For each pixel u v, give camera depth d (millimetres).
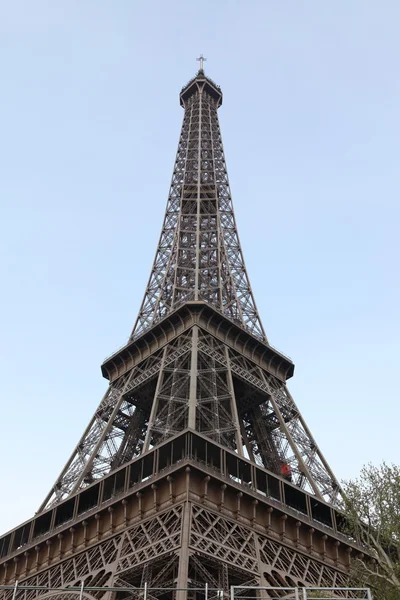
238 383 97938
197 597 65000
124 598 60094
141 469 72875
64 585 68438
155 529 64000
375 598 50969
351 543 77750
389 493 53531
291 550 70562
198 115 154375
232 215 129250
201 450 70375
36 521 82125
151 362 97812
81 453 91250
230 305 109500
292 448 87750
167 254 123062
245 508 69375
